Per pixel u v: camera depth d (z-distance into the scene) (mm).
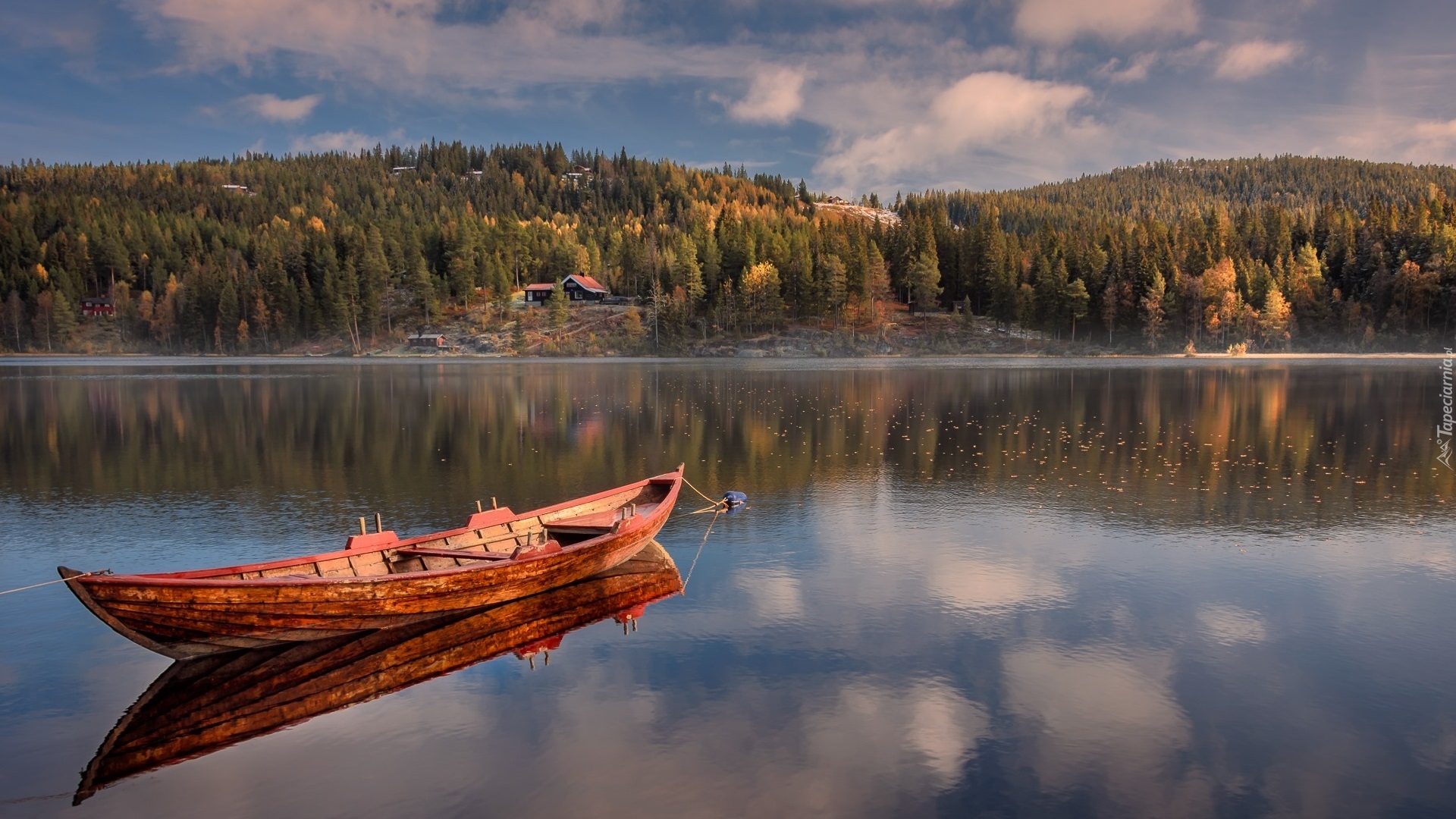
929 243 148125
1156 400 55750
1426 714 11680
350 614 13758
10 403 55906
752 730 11445
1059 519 22953
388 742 11281
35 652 14414
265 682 13211
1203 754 10734
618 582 17750
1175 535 21125
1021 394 61125
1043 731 11320
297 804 9914
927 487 27547
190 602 12547
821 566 18625
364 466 32156
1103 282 137375
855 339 136000
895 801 9789
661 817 9500
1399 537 20766
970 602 16219
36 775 10570
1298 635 14461
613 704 12250
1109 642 14234
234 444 37969
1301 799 9766
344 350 150250
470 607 15055
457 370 100750
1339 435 38531
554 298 150875
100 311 174500
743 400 58188
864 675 13039
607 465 32406
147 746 11273
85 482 29094
